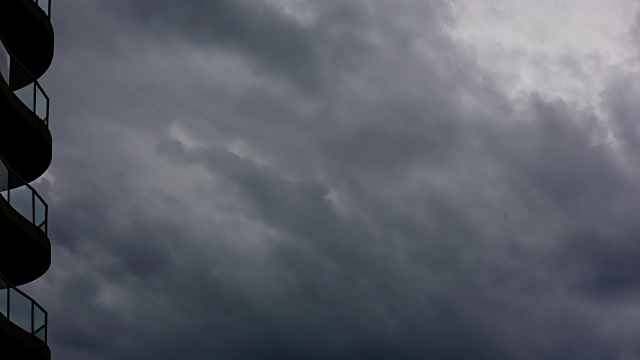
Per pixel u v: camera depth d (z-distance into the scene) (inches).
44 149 1523.1
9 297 1314.0
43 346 1389.0
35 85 1501.0
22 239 1416.1
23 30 1534.2
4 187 1371.8
